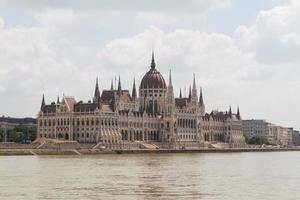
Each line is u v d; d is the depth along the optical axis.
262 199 109.12
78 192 119.38
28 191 120.69
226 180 148.62
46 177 156.38
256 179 152.50
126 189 125.19
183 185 134.12
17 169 190.12
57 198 109.50
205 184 136.75
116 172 178.12
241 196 113.25
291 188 128.12
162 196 113.00
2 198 109.12
